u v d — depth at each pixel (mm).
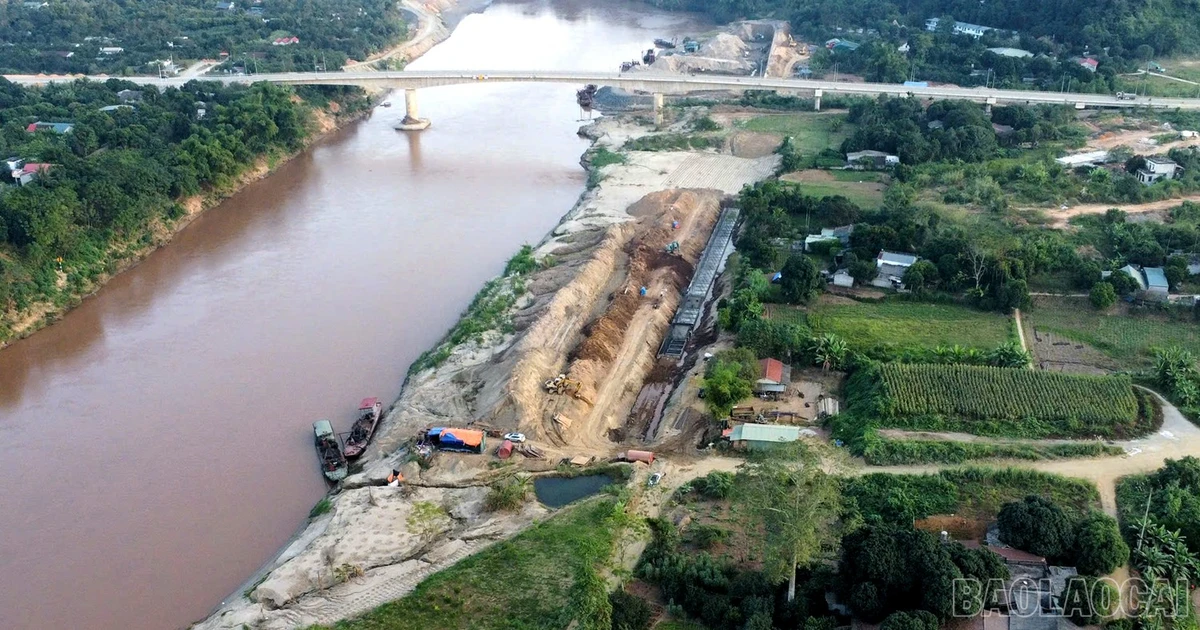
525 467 120125
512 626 93188
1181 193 196250
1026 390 125875
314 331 160875
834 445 118938
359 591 100500
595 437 128250
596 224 199250
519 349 140875
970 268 160250
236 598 101750
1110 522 97750
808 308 156750
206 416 136500
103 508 117875
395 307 169250
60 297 170000
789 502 91938
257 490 121312
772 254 170125
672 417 130750
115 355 154250
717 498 111625
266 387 143625
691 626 93125
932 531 102062
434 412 132750
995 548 97562
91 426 134500
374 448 126500
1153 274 157125
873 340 145000
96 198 187125
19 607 102938
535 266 178125
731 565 99750
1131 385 127500
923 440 118625
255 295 175125
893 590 89875
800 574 95375
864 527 95375
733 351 138000
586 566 99312
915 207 188375
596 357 143500
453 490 116625
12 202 173000
